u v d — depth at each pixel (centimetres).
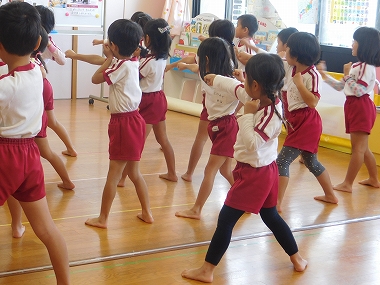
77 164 431
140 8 750
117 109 308
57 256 223
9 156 206
